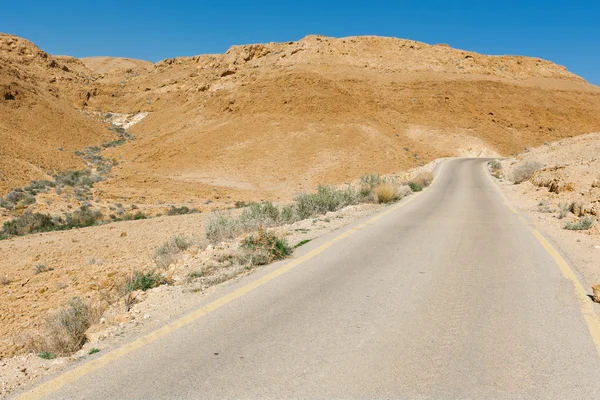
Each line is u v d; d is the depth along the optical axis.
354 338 4.08
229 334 4.16
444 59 108.88
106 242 16.05
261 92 76.00
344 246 8.30
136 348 3.87
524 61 114.56
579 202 13.25
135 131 83.81
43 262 13.08
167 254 9.09
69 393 3.13
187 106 88.62
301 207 13.37
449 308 4.92
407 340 4.04
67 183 40.78
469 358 3.68
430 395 3.09
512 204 17.36
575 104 90.19
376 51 110.31
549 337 4.13
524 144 75.00
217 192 41.53
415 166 55.62
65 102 87.38
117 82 115.94
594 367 3.54
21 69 90.25
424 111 80.31
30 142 54.69
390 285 5.81
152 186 42.25
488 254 7.80
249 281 5.93
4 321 6.63
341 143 59.75
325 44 110.19
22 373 3.57
